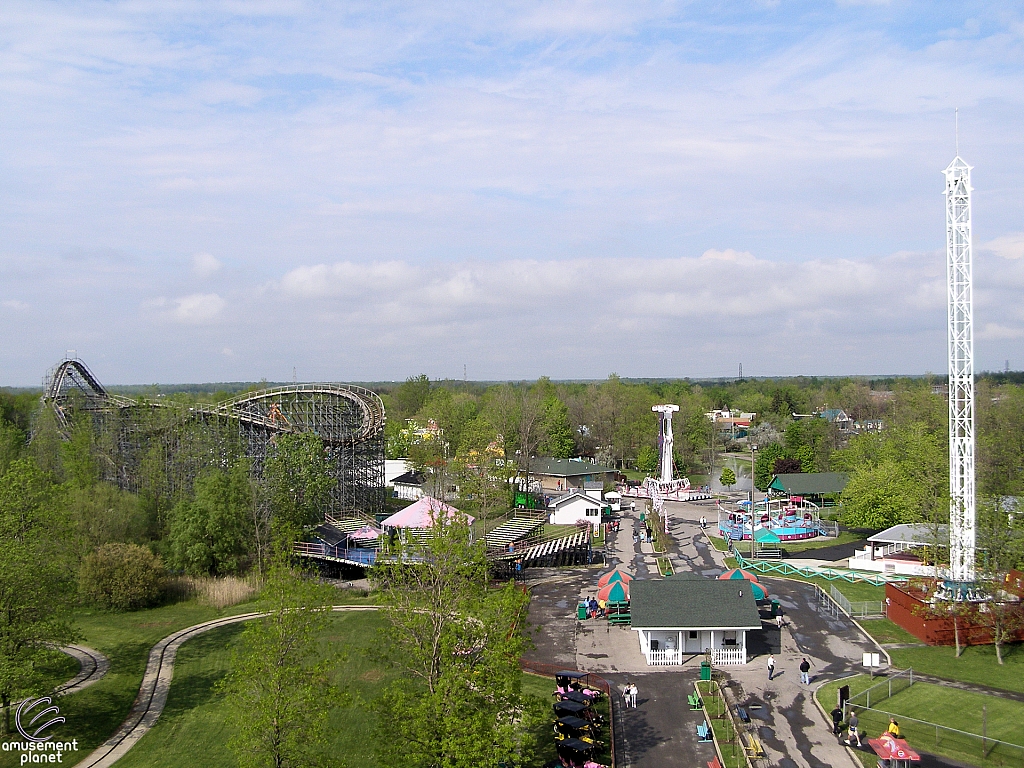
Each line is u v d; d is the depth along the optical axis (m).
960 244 57.44
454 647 34.38
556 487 127.81
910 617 57.34
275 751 33.34
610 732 41.34
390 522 82.06
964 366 57.28
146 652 57.22
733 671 50.12
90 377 119.69
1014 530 58.62
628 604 62.12
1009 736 39.75
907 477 85.19
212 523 76.12
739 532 94.19
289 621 34.97
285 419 111.56
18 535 47.59
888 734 37.19
